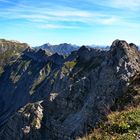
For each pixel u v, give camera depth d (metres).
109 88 82.00
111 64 92.62
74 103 105.88
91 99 87.25
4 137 133.00
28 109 124.00
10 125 129.62
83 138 17.53
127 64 87.50
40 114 117.81
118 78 82.69
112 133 16.77
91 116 77.81
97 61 167.38
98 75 101.25
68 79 174.88
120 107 27.36
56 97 114.75
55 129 103.88
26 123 119.62
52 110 113.62
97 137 16.72
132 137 15.44
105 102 77.69
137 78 35.28
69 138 90.88
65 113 106.12
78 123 90.31
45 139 108.88
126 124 17.14
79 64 185.75
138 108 20.03
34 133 113.69
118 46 95.75
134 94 29.42
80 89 106.81
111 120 18.95
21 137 119.31
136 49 96.06
